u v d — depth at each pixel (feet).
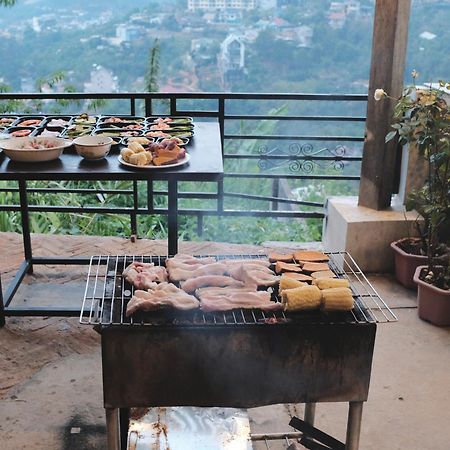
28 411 8.97
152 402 6.57
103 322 6.28
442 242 12.76
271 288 7.11
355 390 6.66
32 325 11.18
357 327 6.38
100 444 8.39
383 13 12.41
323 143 16.57
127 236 15.23
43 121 12.16
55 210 14.28
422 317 11.59
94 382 9.66
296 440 8.33
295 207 18.03
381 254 13.35
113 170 9.61
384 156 13.33
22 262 13.44
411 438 8.64
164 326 6.22
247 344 6.36
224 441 7.89
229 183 19.36
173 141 10.32
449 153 11.13
